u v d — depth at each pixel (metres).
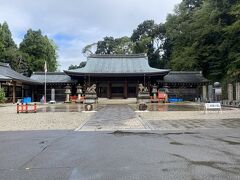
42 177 6.18
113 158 7.80
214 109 25.62
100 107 33.84
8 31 75.31
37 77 56.03
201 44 49.59
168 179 5.95
